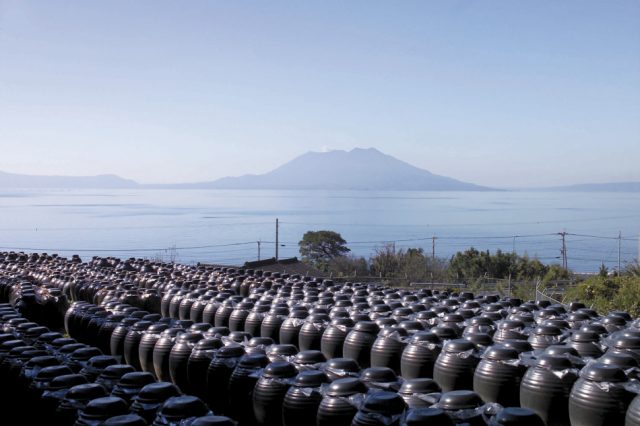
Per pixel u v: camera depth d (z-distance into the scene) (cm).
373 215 19275
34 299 2097
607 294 2336
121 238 10150
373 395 918
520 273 3750
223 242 9788
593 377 987
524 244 9594
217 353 1248
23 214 17650
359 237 11031
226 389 1217
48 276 2620
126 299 2116
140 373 1023
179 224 14138
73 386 1026
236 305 1750
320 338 1470
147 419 927
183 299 1992
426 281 3947
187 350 1327
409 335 1341
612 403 962
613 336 1253
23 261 3203
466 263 4066
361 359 1348
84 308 1752
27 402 1110
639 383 977
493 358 1130
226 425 825
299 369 1118
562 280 3381
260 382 1096
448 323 1473
